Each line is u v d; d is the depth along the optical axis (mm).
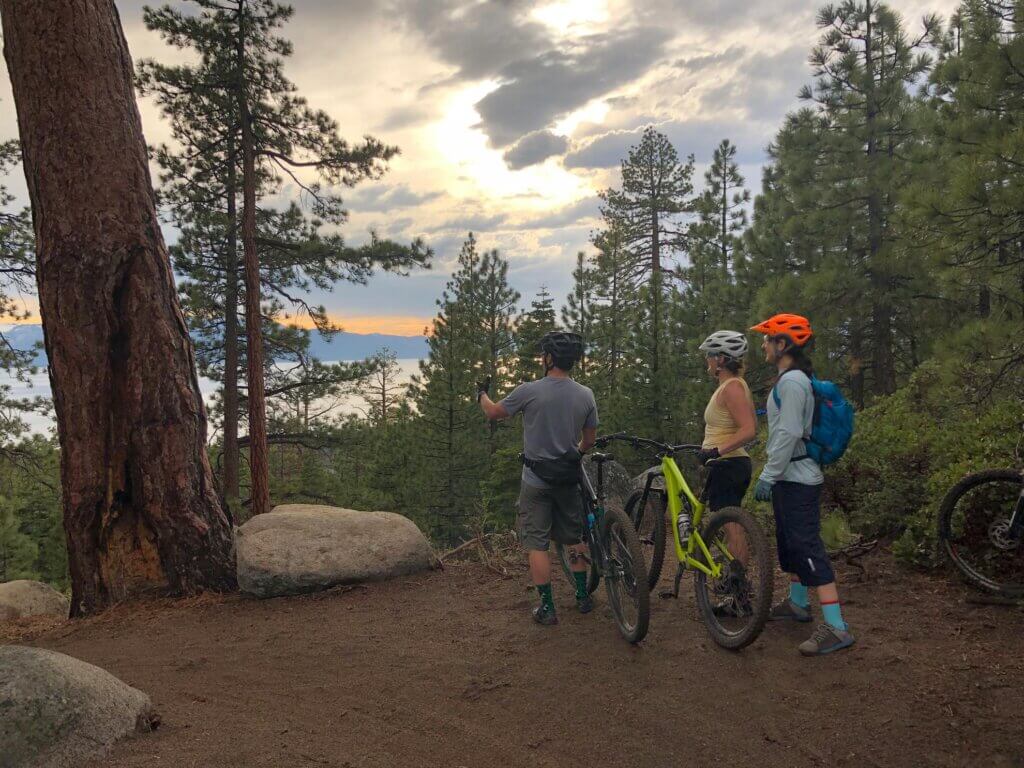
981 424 5688
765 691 3354
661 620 4379
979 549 4598
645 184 41438
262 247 17828
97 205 5793
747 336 16266
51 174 5773
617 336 23609
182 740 3080
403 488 26406
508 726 3219
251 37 16141
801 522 3738
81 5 5703
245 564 5531
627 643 4059
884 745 2812
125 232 5867
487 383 4613
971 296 13078
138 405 5906
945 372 8266
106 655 4508
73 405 5871
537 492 4434
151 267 5980
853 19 15172
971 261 9039
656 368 22062
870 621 4055
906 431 5977
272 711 3457
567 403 4340
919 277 13930
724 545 4023
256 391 16484
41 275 5887
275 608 5312
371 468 27766
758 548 3643
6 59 5820
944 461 5457
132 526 6008
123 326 5934
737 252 18516
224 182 17906
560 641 4172
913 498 5348
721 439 4223
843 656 3605
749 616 3918
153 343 5945
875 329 15148
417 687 3684
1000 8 9062
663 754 2912
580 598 4641
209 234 18188
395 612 5000
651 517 6859
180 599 5828
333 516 6223
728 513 3947
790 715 3123
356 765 2885
